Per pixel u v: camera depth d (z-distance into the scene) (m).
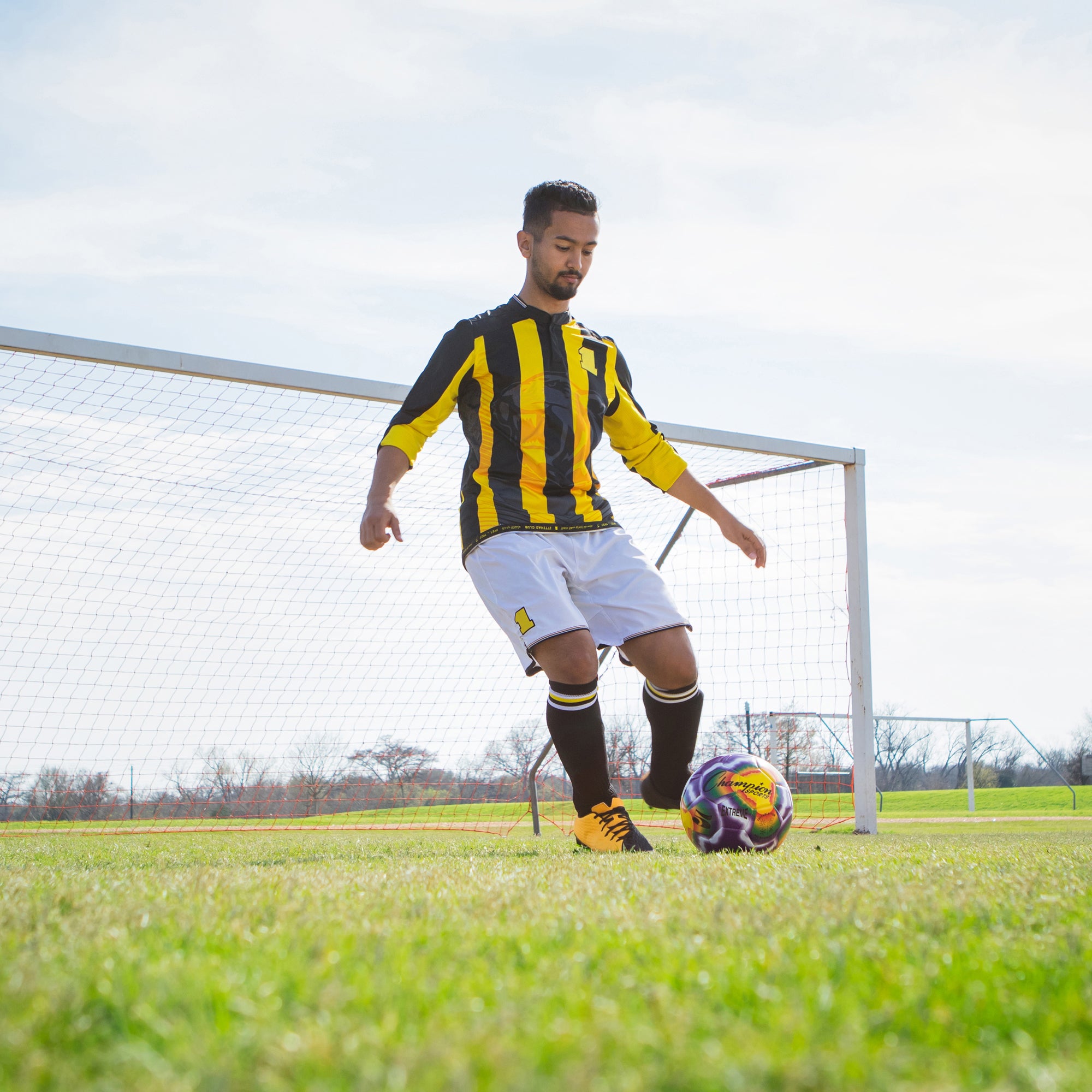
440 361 3.50
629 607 3.54
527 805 8.41
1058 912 1.55
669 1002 0.91
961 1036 0.85
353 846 4.17
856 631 6.48
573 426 3.53
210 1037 0.81
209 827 8.05
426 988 0.97
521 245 3.68
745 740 8.30
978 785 25.53
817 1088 0.71
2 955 1.16
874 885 1.86
